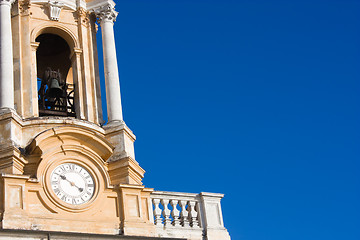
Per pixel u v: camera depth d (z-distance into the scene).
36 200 30.56
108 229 30.91
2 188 30.06
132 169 32.72
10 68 33.06
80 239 29.69
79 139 32.03
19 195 30.16
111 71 35.06
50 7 35.56
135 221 31.33
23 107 33.34
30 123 32.38
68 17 35.91
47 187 30.83
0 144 31.41
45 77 35.28
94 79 35.16
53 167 31.39
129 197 31.83
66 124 32.78
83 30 35.88
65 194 31.19
